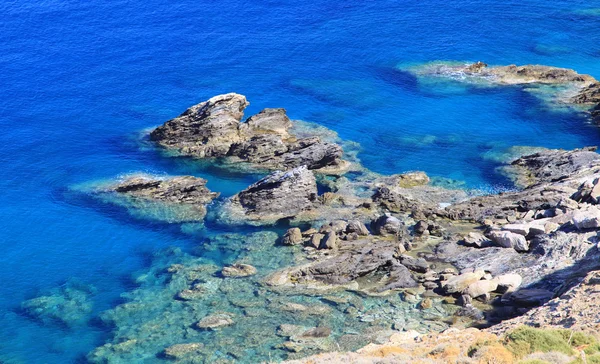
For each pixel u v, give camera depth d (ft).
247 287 206.90
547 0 465.06
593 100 323.37
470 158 285.84
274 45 407.44
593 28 418.92
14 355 184.14
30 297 210.18
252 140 291.79
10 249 235.40
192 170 286.25
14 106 342.03
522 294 187.21
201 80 368.27
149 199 262.47
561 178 255.91
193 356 176.55
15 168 288.51
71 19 445.78
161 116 333.01
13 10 460.14
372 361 134.72
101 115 335.06
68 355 182.80
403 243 225.35
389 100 342.03
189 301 201.77
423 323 184.03
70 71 378.53
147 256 229.25
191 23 438.40
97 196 266.57
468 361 121.90
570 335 129.70
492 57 385.91
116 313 198.80
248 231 240.32
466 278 198.49
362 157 290.56
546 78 351.46
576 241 204.44
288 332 183.83
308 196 253.65
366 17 443.73
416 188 262.26
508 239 215.51
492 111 325.42
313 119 325.21
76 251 233.55
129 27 433.89
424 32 419.74
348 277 207.82
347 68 378.32
